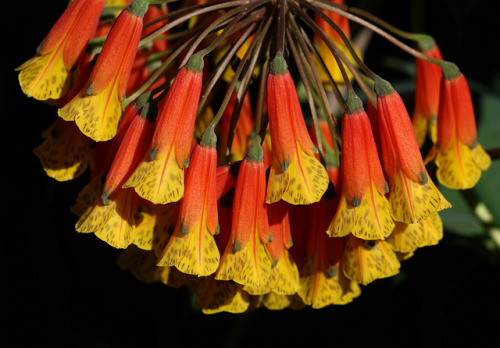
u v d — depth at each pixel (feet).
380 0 1.86
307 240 1.49
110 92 1.40
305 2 1.48
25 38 1.86
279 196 1.39
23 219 1.86
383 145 1.42
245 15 1.49
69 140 1.50
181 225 1.38
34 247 1.84
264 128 1.43
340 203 1.41
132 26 1.39
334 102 1.83
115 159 1.40
